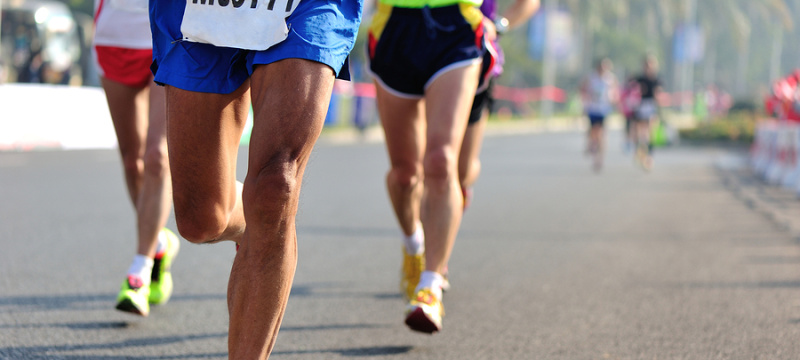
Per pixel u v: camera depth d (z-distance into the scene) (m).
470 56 14.07
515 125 136.25
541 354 13.66
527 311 16.64
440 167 13.59
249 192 8.43
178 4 9.37
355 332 14.77
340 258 21.84
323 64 8.79
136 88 15.02
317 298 17.33
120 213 28.02
